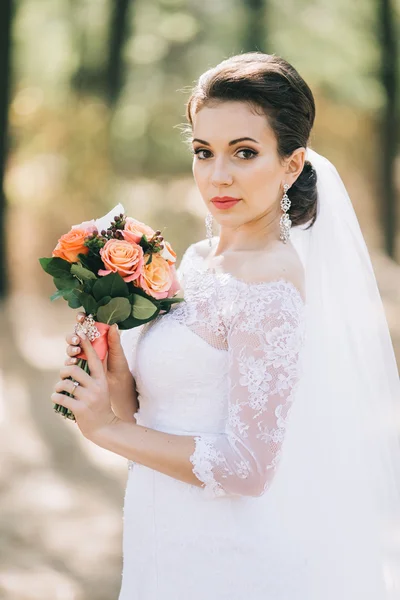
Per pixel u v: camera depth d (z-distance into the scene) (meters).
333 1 15.19
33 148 12.67
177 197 13.85
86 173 12.61
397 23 15.64
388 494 2.62
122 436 2.32
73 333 2.39
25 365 8.50
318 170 2.70
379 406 2.65
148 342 2.48
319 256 2.67
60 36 14.89
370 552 2.59
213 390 2.42
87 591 4.32
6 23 10.98
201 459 2.27
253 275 2.38
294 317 2.31
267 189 2.42
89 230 2.44
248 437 2.26
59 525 5.11
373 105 14.64
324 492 2.56
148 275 2.41
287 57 14.75
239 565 2.42
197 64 15.30
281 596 2.44
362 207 15.17
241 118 2.36
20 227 11.94
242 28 15.08
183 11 15.42
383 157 14.80
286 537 2.48
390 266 13.27
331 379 2.62
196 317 2.42
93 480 5.84
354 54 14.89
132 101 14.88
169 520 2.46
